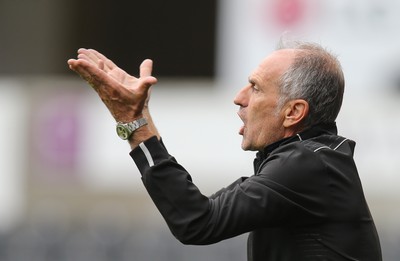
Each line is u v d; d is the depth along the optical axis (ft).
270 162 29.48
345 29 107.65
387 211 110.73
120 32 158.10
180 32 155.74
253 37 113.70
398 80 107.86
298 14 109.91
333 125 30.83
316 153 29.40
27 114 129.59
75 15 159.74
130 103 29.07
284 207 28.81
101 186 126.11
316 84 29.89
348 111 110.11
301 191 28.99
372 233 30.37
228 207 28.60
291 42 30.86
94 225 115.24
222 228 28.48
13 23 160.97
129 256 99.45
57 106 128.77
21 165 128.47
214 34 153.69
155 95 125.70
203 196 28.78
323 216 29.25
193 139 122.21
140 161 29.01
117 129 29.30
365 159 110.93
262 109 30.22
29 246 102.89
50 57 160.56
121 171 126.00
